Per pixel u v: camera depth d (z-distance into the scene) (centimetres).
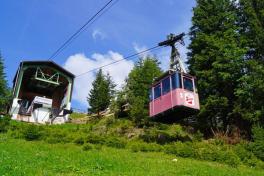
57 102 5931
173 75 3128
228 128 3766
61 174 1775
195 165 2469
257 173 2425
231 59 3869
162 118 3331
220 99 3741
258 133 3131
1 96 4856
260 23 4062
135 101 4550
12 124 3831
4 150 2436
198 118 4062
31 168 1819
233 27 4259
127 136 3944
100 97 6594
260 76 3625
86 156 2438
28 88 5912
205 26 4347
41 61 5491
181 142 3338
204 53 4212
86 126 4456
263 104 3562
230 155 2808
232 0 4509
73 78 5775
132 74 5181
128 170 2045
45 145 2955
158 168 2208
